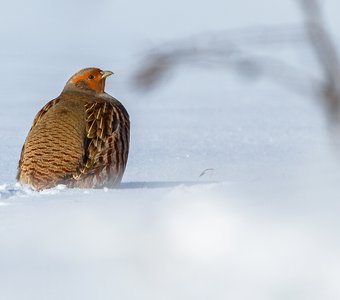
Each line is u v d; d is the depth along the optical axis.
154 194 9.87
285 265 4.98
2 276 5.51
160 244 5.38
